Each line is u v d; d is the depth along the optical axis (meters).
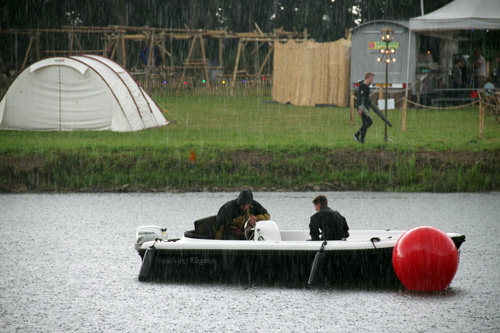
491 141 72.75
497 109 87.06
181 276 35.44
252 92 148.25
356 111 105.19
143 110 89.56
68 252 43.84
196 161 69.44
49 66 86.00
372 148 70.56
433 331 28.55
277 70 123.44
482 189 66.38
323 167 68.56
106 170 69.31
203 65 148.75
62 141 76.12
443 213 55.31
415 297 32.97
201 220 36.75
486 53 136.75
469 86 112.81
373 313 30.66
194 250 34.69
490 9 99.75
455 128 83.00
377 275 33.72
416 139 74.62
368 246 33.25
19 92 86.94
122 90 86.94
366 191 66.31
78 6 190.12
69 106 86.31
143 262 35.28
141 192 66.75
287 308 31.48
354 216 54.16
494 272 37.72
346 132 81.19
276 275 34.06
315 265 32.62
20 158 70.06
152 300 33.06
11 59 160.12
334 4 199.00
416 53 104.69
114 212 57.09
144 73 140.38
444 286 33.66
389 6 175.00
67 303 33.03
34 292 35.00
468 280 36.06
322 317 30.23
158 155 70.44
